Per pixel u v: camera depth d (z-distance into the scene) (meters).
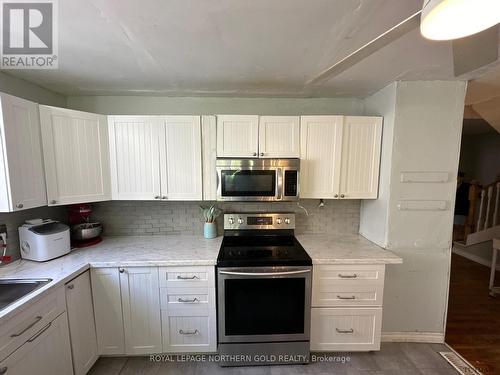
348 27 1.17
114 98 2.35
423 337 2.12
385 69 1.69
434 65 1.62
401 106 1.93
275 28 1.19
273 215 2.35
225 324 1.85
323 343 1.93
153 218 2.46
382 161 2.11
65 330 1.57
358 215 2.49
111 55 1.48
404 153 1.97
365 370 1.85
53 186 1.79
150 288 1.86
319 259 1.85
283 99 2.39
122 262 1.81
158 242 2.25
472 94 2.23
